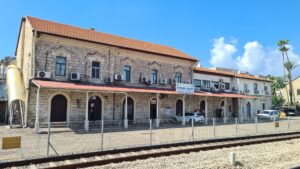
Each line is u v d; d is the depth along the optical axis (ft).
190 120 91.81
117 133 58.54
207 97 109.40
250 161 32.09
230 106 122.11
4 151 36.24
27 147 39.42
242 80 130.31
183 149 37.68
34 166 28.53
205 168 28.43
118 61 84.07
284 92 198.90
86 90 65.57
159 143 43.91
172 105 95.86
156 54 92.53
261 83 144.36
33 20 77.15
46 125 66.28
